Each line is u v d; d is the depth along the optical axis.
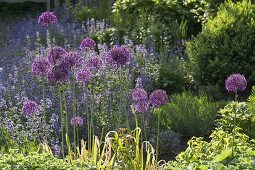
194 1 13.07
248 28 9.87
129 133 5.80
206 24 10.44
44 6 18.34
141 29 11.84
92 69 5.88
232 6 10.23
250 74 9.69
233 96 9.54
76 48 11.28
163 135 7.42
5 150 6.83
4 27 15.77
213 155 5.27
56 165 4.81
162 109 8.11
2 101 7.74
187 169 4.90
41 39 12.33
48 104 7.57
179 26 12.36
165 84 9.82
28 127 7.45
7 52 11.52
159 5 12.95
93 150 5.76
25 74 9.50
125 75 9.05
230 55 9.69
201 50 9.73
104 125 7.65
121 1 13.65
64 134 7.46
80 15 13.99
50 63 5.30
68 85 8.43
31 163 4.82
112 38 11.52
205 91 9.38
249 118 7.25
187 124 7.83
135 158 5.57
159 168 5.53
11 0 18.16
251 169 4.73
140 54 10.32
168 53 11.27
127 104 8.16
